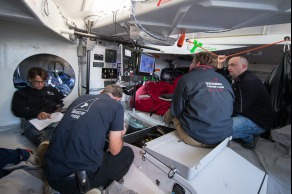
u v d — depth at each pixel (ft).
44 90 6.69
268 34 7.05
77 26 7.49
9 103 6.55
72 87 8.18
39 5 3.92
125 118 6.61
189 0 3.37
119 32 7.18
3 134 5.87
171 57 12.60
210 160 3.59
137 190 3.57
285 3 3.26
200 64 4.45
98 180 3.34
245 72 5.92
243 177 3.58
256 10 3.53
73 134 3.05
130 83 7.91
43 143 3.94
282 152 5.26
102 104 3.46
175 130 4.95
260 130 5.65
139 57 7.10
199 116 3.81
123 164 3.81
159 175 3.57
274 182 4.04
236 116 5.88
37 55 7.08
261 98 5.59
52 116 5.83
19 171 3.62
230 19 4.31
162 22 4.99
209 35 8.63
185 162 3.34
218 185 3.16
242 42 7.72
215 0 3.29
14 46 6.43
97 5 6.19
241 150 5.43
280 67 6.28
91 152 3.08
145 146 3.92
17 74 6.64
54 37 7.29
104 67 8.83
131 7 4.65
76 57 8.07
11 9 4.05
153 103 8.04
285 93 6.10
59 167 2.98
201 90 3.94
